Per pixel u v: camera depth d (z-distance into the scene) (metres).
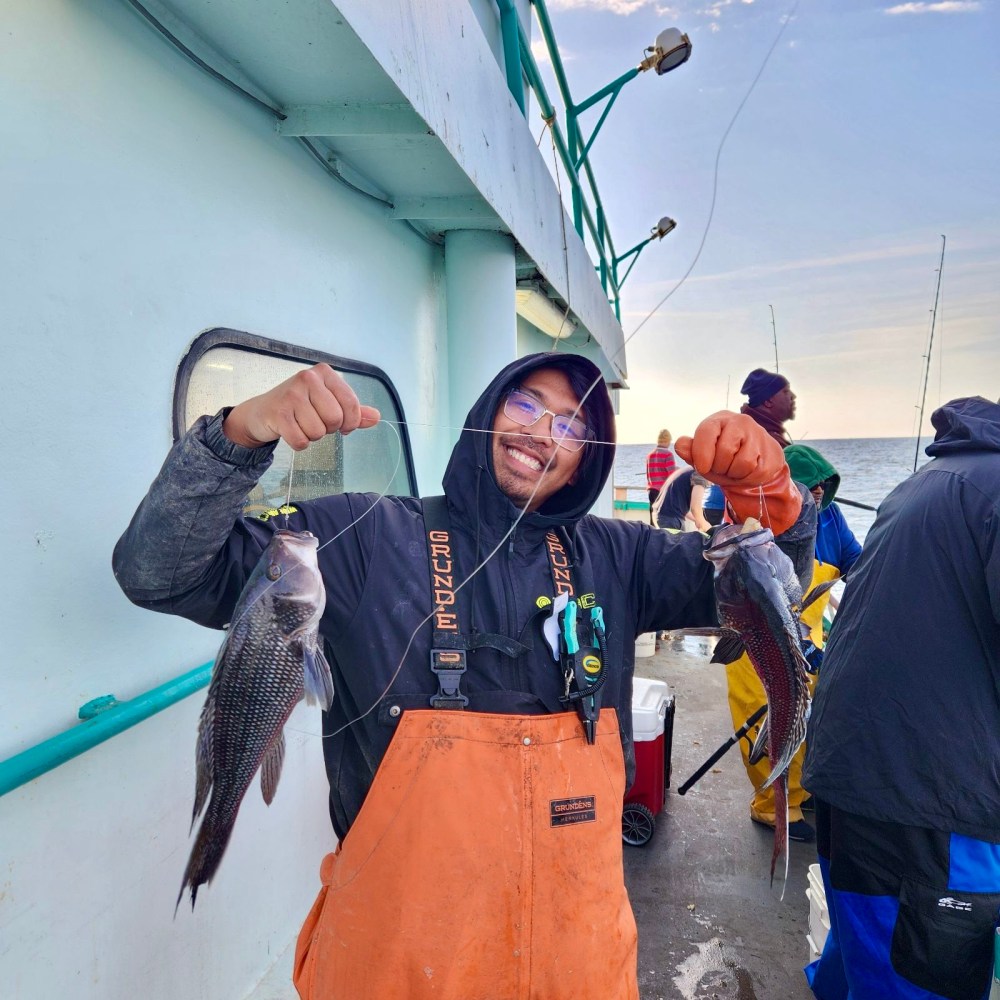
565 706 1.34
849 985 1.97
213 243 1.91
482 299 3.26
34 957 1.43
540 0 3.52
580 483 1.66
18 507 1.39
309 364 2.38
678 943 2.74
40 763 1.35
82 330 1.52
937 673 1.81
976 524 1.79
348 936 1.23
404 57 1.95
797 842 3.45
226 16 1.69
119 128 1.59
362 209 2.74
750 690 3.45
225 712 1.21
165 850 1.77
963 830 1.77
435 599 1.35
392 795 1.23
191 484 1.14
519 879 1.22
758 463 1.41
